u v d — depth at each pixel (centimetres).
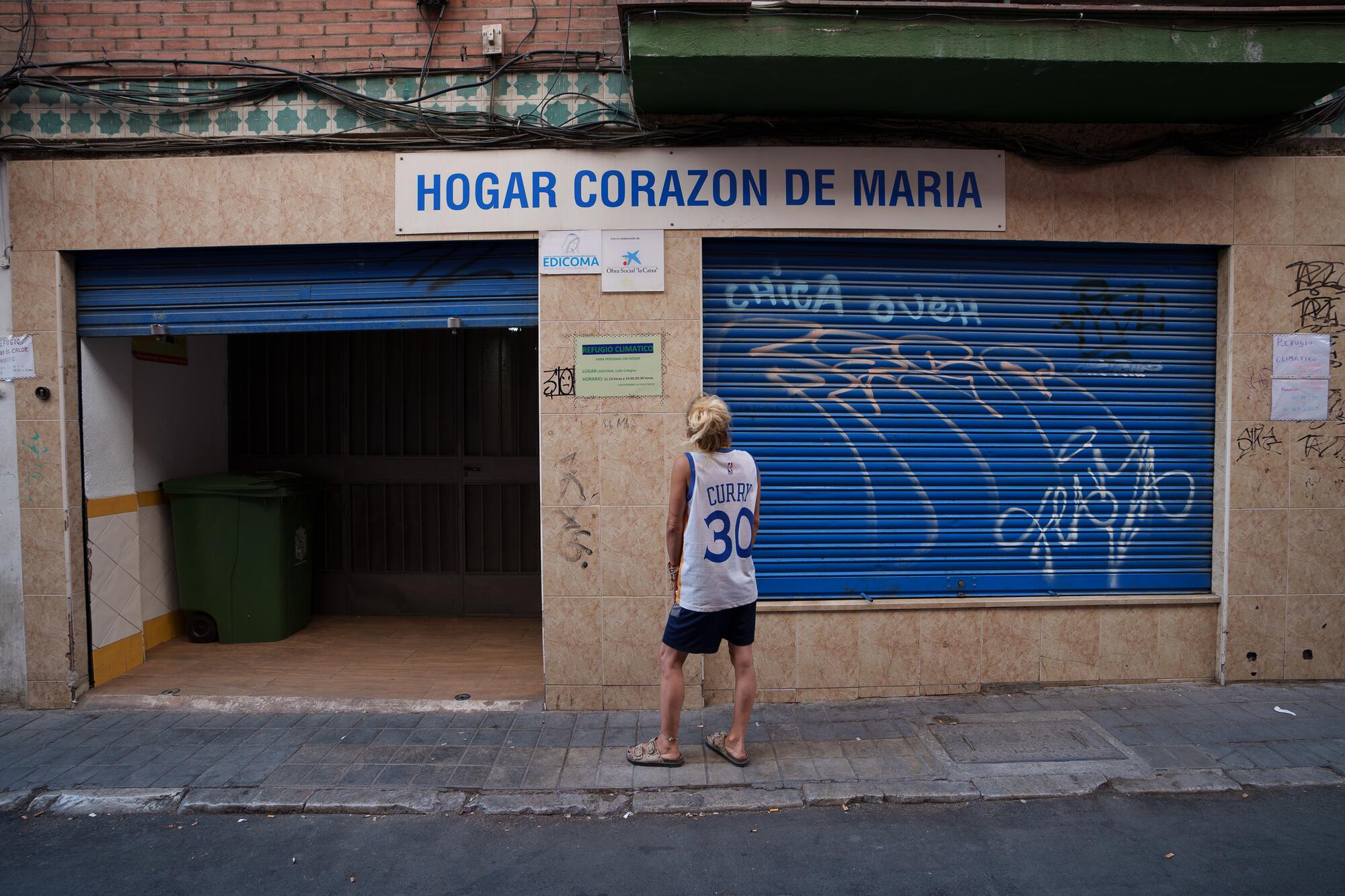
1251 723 436
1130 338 498
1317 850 321
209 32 473
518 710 466
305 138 467
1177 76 415
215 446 662
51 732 440
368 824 349
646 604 463
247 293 485
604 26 464
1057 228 479
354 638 612
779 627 477
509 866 316
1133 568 502
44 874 313
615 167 464
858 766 389
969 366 492
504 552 679
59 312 476
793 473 485
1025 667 489
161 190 471
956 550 494
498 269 477
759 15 397
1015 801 362
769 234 469
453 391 679
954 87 428
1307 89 430
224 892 301
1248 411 491
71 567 481
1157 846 325
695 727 439
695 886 301
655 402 462
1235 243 486
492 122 462
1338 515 493
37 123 473
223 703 477
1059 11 400
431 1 460
